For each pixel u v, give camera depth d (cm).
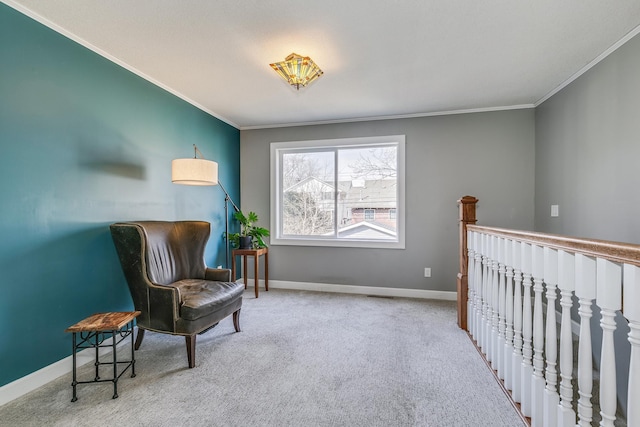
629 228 210
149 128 277
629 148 209
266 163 432
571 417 118
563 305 119
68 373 201
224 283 263
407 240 381
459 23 196
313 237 422
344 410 160
